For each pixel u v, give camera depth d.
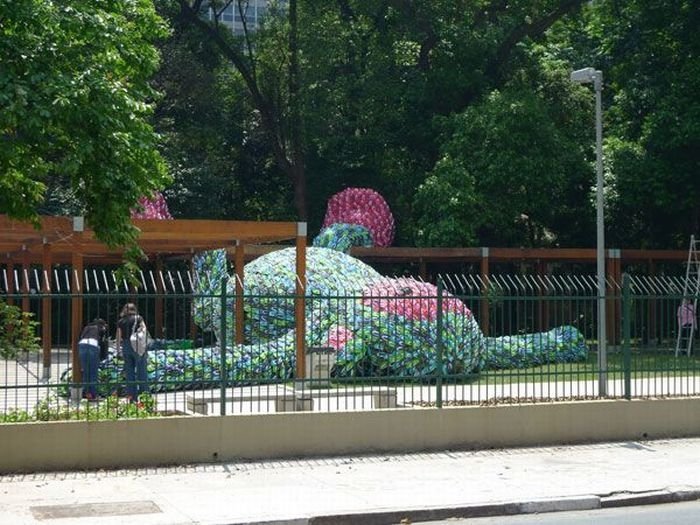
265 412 13.80
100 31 11.77
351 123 36.81
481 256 29.02
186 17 37.31
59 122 11.14
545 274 33.16
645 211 34.84
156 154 12.23
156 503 10.77
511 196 32.53
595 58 35.47
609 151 33.28
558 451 14.38
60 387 13.15
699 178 32.31
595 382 17.02
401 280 21.89
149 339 18.98
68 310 15.94
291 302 21.45
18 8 11.23
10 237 19.98
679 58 33.00
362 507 10.70
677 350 16.59
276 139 37.94
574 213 35.75
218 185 35.91
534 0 35.69
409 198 35.38
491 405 14.66
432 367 19.11
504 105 31.80
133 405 13.38
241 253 22.03
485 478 12.37
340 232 29.83
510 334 16.42
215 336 18.97
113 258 27.28
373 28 36.72
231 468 12.79
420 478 12.32
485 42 34.38
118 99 11.45
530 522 10.57
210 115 37.38
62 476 12.18
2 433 12.26
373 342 19.61
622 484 12.09
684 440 15.41
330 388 14.52
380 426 13.95
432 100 35.94
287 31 37.75
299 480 12.10
